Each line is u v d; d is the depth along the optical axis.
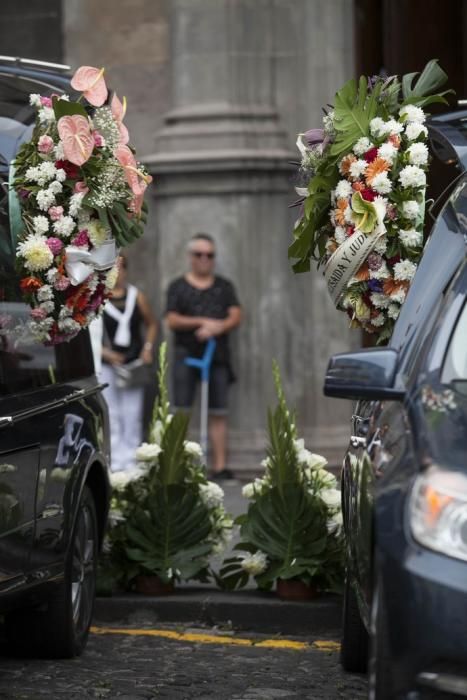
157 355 16.19
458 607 4.79
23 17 17.02
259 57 15.95
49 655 8.14
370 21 16.02
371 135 7.67
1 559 6.94
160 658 8.27
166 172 16.00
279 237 15.94
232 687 7.55
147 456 9.66
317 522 9.38
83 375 8.45
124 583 9.55
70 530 7.86
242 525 9.51
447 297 5.81
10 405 7.11
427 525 4.91
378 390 5.52
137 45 16.59
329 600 9.27
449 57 15.34
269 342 15.91
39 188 7.52
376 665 5.00
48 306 7.57
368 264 7.66
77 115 7.55
